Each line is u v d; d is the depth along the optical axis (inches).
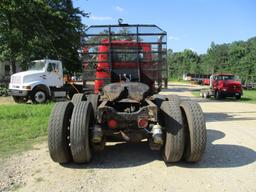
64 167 256.1
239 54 2615.7
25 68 1186.0
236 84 1081.4
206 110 671.1
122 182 225.5
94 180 229.3
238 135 374.3
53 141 246.7
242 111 647.8
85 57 366.3
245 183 222.7
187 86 2322.8
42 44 1195.9
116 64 364.8
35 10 1149.7
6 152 294.8
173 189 213.2
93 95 322.0
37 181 227.0
